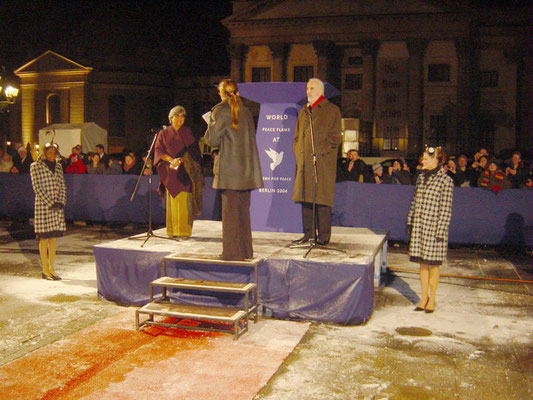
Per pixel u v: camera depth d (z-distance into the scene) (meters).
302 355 5.32
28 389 4.53
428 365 5.11
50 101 48.22
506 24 36.53
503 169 13.78
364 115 38.00
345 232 8.54
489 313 6.80
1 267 9.20
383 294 7.68
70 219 14.52
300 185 6.82
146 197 13.80
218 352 5.35
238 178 5.96
